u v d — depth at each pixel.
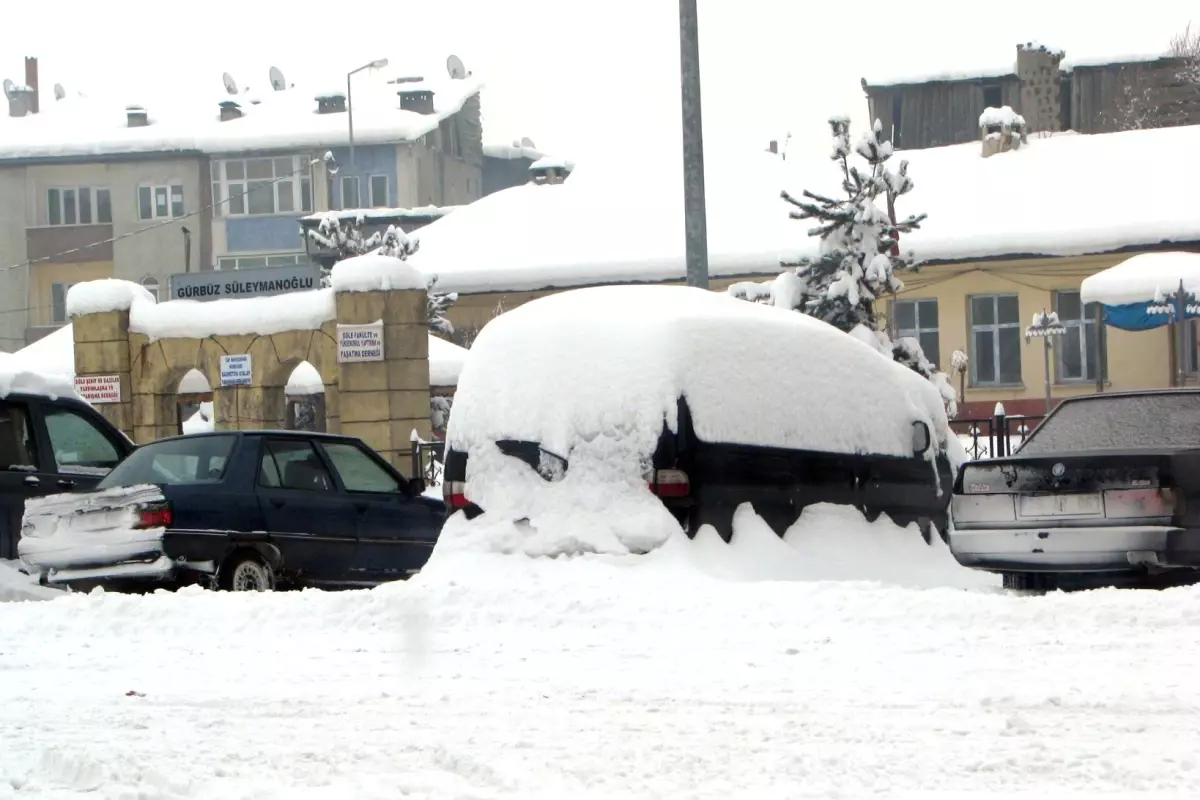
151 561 14.65
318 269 27.27
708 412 12.72
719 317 13.17
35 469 17.75
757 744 6.76
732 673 8.55
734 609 10.62
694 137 20.02
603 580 11.95
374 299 24.72
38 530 15.28
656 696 7.95
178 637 10.76
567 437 12.76
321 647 10.09
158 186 75.62
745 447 12.86
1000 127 53.84
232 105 78.06
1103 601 10.14
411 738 7.11
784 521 13.14
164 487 14.93
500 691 8.26
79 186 75.88
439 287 51.44
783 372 13.34
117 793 6.12
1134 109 67.62
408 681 8.70
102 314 27.59
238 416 26.44
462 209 57.19
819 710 7.45
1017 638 9.31
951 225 48.12
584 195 55.53
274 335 26.06
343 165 74.69
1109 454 11.92
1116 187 48.88
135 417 27.50
